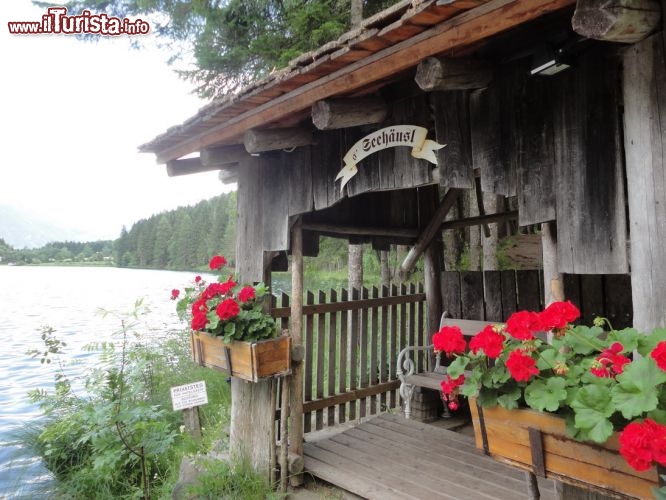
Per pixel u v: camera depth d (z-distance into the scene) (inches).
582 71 74.5
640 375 53.8
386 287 186.5
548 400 60.7
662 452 48.7
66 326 520.7
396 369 188.5
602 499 70.9
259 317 126.3
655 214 63.8
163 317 481.4
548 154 79.2
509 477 118.2
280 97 106.0
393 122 107.1
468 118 91.8
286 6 290.2
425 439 144.9
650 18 60.7
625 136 67.9
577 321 149.6
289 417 133.0
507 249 250.8
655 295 63.9
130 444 136.6
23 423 213.6
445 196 185.9
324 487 126.6
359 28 79.2
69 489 155.0
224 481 125.6
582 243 74.0
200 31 312.7
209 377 221.9
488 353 66.1
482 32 69.5
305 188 130.2
